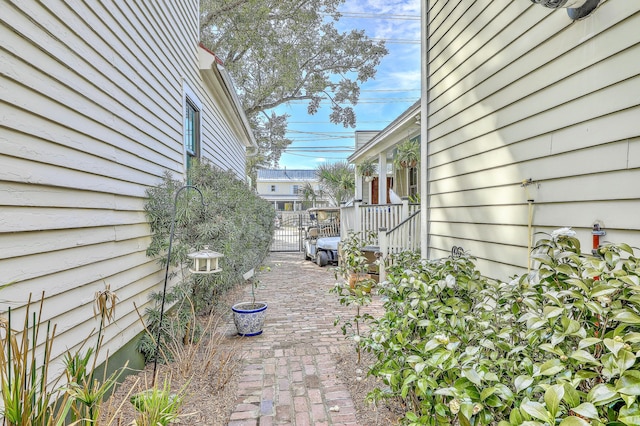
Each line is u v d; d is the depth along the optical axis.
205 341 3.88
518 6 2.69
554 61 2.35
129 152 3.15
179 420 2.35
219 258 3.56
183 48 4.96
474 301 2.29
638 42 1.80
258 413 2.49
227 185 4.78
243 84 13.64
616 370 1.04
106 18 2.79
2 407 1.61
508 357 1.56
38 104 2.00
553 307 1.34
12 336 1.46
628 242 1.85
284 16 11.33
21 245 1.86
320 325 4.50
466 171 3.50
